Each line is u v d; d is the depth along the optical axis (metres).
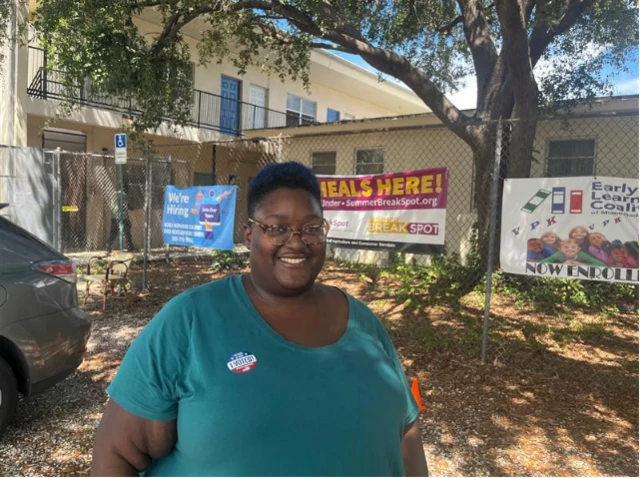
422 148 11.33
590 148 9.61
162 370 1.19
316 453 1.13
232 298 1.30
